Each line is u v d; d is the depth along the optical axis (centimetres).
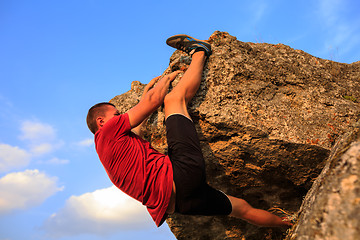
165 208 245
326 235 155
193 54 308
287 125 284
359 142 186
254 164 300
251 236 363
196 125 302
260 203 343
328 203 167
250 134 281
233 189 339
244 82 307
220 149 299
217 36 335
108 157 252
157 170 247
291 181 309
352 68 348
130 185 249
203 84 305
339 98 314
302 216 202
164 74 344
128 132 260
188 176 238
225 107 288
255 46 344
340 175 174
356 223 145
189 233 378
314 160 283
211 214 267
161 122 322
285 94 309
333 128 285
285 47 347
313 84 318
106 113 286
